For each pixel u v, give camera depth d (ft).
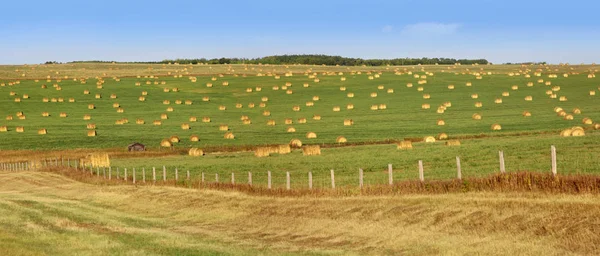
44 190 162.30
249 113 338.75
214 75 509.76
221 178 143.64
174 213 109.09
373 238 75.05
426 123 270.87
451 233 71.46
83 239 78.13
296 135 254.68
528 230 66.90
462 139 207.51
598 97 338.75
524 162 122.83
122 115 341.00
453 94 378.94
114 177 172.55
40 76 509.76
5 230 83.20
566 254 58.70
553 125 236.22
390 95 387.96
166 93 421.59
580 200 70.69
